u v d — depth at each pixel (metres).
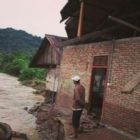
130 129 9.80
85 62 13.52
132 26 10.55
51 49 23.77
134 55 10.18
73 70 14.80
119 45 11.04
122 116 10.27
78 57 14.34
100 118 11.60
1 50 154.50
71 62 15.14
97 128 10.84
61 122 11.20
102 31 11.94
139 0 11.69
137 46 10.10
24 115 16.38
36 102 21.89
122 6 12.38
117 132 10.34
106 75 11.53
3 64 71.50
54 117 12.68
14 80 46.28
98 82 12.27
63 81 16.05
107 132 10.31
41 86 33.91
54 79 22.11
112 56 11.36
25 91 29.83
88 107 12.62
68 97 15.13
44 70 45.41
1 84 36.09
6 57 75.06
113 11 13.20
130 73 10.24
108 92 11.23
